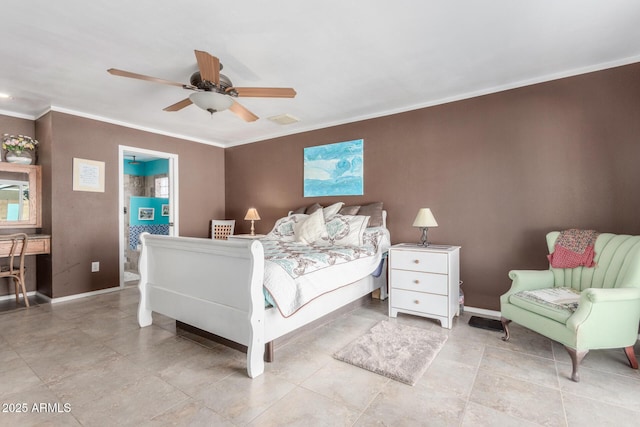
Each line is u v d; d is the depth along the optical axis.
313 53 2.42
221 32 2.12
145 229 6.25
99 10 1.88
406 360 2.13
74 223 3.77
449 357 2.22
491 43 2.30
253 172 5.11
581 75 2.69
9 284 3.76
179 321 2.73
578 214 2.71
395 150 3.71
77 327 2.80
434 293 2.83
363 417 1.57
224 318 2.17
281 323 2.19
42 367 2.07
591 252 2.40
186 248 2.42
